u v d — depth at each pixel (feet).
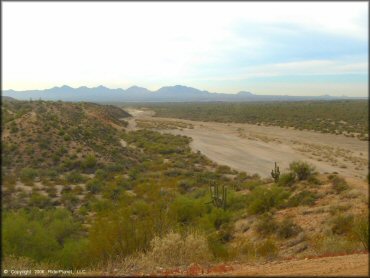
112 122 288.51
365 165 162.40
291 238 51.62
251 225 62.23
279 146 221.25
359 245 36.29
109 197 98.22
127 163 163.43
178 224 38.58
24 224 43.42
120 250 30.99
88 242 34.06
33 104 220.43
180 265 26.43
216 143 234.17
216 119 414.82
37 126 172.35
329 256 30.25
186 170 151.33
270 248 39.27
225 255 31.63
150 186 97.19
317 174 103.24
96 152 166.61
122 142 218.79
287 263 24.99
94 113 261.44
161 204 52.75
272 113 429.38
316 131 285.64
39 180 123.13
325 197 75.61
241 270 22.15
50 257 37.35
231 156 192.34
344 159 177.58
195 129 313.94
